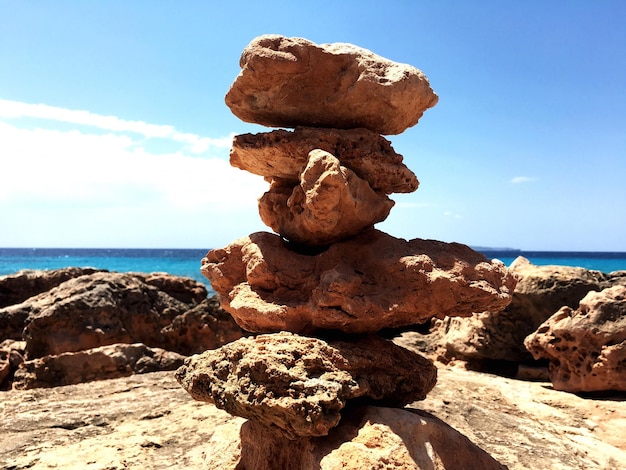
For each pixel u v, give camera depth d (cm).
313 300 378
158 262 7412
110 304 952
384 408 364
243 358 345
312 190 363
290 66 385
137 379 757
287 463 366
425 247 405
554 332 733
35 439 513
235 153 446
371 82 387
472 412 586
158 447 493
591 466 448
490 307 381
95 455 470
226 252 449
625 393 681
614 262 6806
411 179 428
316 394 325
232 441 456
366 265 391
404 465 321
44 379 833
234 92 413
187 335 1012
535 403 654
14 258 9262
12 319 957
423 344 1030
